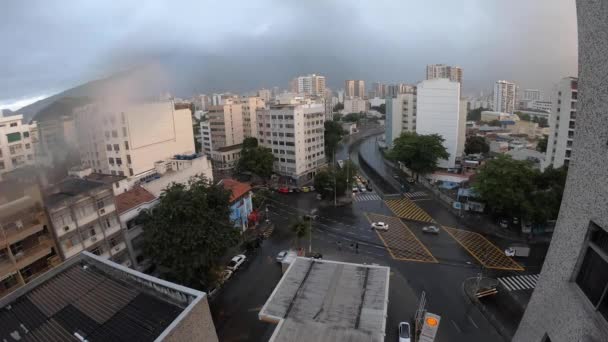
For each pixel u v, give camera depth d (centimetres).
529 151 8462
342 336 2398
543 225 4706
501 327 3042
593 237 746
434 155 7325
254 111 10244
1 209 2608
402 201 6431
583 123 777
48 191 3117
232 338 3022
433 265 4094
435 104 8350
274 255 4450
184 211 3206
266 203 6500
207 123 10275
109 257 3278
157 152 6444
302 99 9869
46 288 1959
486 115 15638
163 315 1703
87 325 1683
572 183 827
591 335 696
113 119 5553
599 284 712
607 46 679
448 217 5562
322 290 2917
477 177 5359
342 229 5219
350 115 18525
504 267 4006
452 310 3275
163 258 3167
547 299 895
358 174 8481
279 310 2697
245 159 7525
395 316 3203
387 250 4506
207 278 3412
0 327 1711
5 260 2589
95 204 3153
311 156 8312
